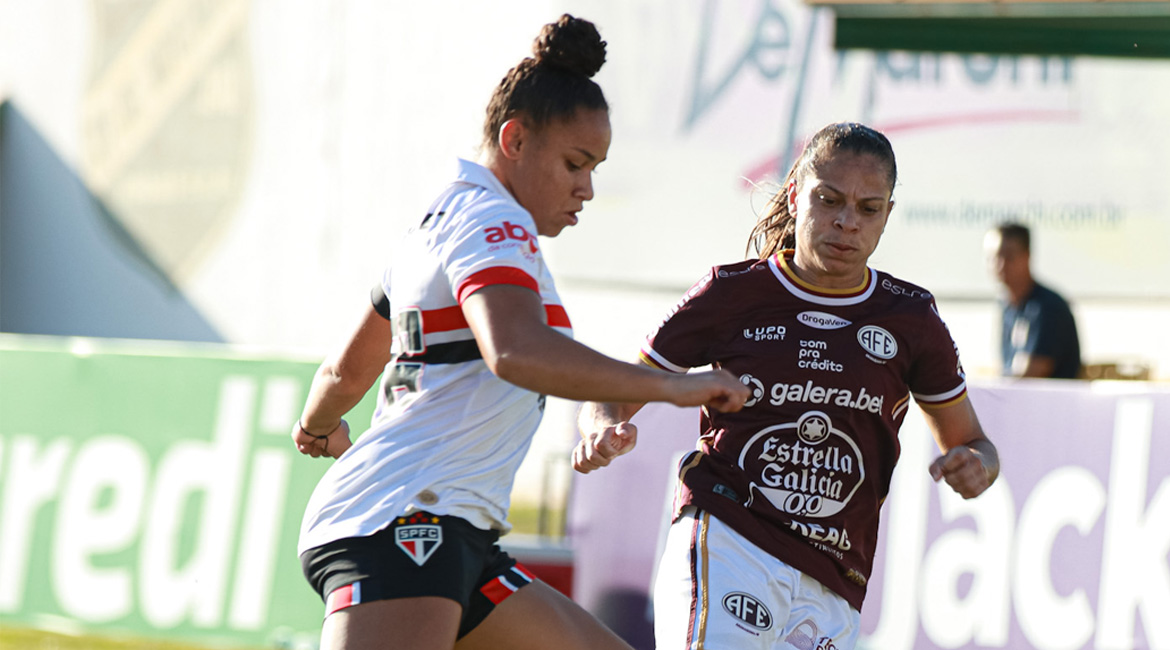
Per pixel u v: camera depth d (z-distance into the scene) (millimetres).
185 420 19484
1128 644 16062
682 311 10242
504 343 7180
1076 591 16391
